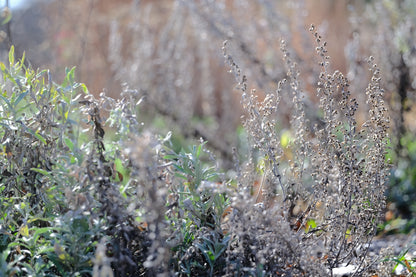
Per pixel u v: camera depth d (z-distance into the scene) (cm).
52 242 212
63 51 779
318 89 257
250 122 250
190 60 797
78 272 202
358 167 245
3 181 238
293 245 212
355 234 252
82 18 859
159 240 198
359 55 572
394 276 284
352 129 252
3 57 383
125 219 210
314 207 254
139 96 646
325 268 229
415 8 597
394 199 453
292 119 280
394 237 391
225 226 234
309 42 595
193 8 619
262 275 207
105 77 820
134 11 808
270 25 644
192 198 243
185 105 717
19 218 236
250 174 264
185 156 246
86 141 246
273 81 576
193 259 232
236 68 253
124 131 219
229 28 604
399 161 481
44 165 236
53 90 245
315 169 256
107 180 210
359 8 730
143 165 192
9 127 233
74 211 207
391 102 484
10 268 196
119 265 208
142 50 755
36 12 712
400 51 507
